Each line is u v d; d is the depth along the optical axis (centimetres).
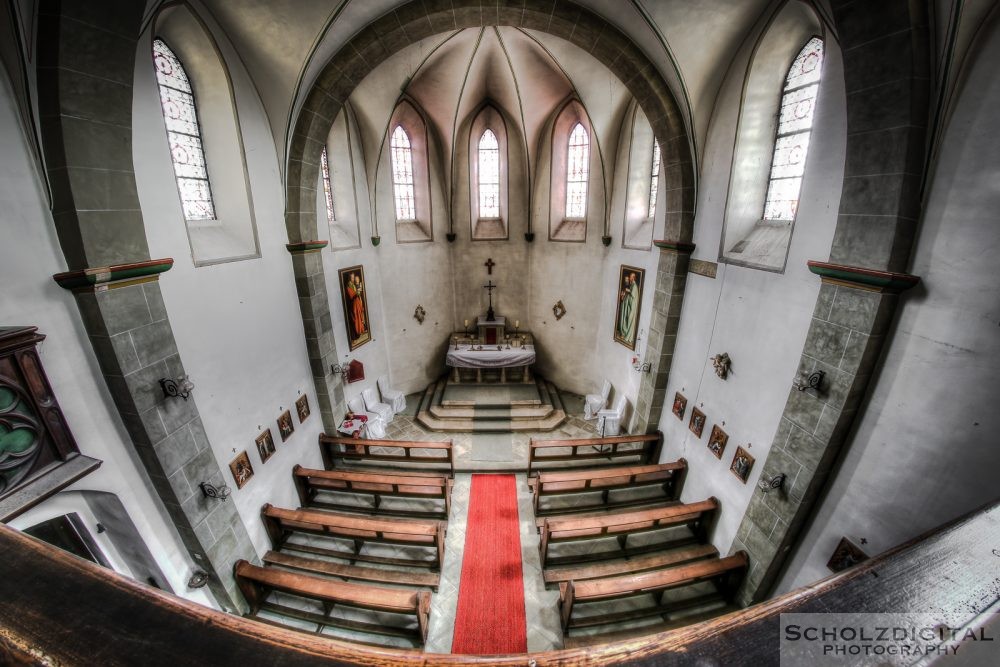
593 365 1551
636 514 877
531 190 1532
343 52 869
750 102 794
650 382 1127
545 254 1573
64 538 620
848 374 584
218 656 75
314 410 1078
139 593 85
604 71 1125
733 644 80
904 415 547
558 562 893
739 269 823
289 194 933
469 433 1373
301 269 973
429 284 1576
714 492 899
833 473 641
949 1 455
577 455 1146
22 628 78
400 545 930
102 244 541
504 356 1538
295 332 989
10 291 478
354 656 77
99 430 573
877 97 521
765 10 723
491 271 1648
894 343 555
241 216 835
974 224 470
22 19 457
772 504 716
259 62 807
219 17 736
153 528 657
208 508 716
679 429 1047
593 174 1382
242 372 817
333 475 983
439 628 765
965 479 490
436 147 1468
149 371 608
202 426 704
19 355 465
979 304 470
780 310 716
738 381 826
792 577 705
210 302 736
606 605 805
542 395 1552
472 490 1113
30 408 484
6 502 457
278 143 898
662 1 771
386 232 1393
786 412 686
